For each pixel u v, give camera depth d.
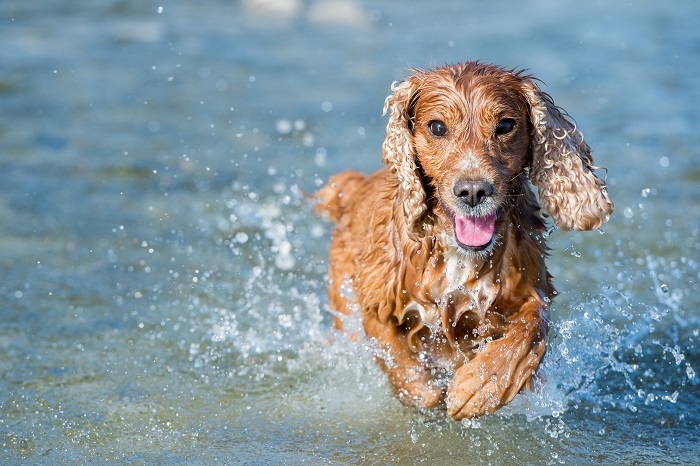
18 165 15.10
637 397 8.71
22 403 8.27
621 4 30.84
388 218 8.16
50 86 19.81
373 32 26.30
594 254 12.14
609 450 7.71
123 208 13.62
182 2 30.20
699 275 11.43
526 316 7.70
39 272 11.30
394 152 7.76
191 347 9.63
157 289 11.02
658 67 21.81
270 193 14.37
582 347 9.05
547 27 26.67
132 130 17.22
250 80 20.95
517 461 7.52
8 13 26.88
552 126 7.77
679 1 31.25
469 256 7.74
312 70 21.98
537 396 8.24
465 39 25.06
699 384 8.95
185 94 19.73
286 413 8.38
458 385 7.46
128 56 22.81
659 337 9.88
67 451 7.54
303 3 29.58
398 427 8.13
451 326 8.00
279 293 11.02
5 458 7.38
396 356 8.34
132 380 8.85
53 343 9.52
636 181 14.71
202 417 8.22
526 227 7.91
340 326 9.45
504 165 7.52
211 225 13.13
